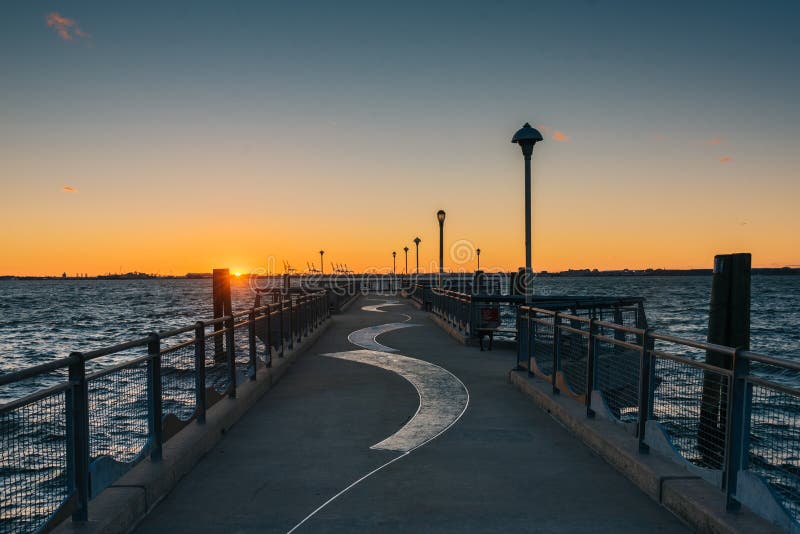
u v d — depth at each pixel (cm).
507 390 1072
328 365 1380
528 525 478
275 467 631
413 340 1914
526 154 1262
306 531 468
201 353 720
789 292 18550
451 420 845
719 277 977
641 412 600
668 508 509
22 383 2591
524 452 686
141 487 499
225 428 771
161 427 578
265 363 1177
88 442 434
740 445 440
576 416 766
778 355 3878
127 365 507
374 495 546
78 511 425
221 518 494
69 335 5588
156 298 17150
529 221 1262
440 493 551
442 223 2755
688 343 499
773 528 414
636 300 1473
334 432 780
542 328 1055
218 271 2336
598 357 757
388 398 1003
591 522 484
